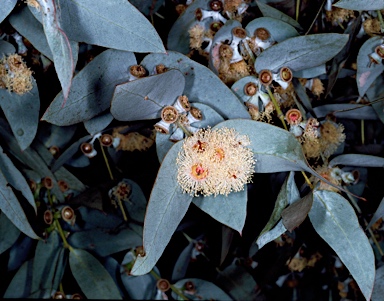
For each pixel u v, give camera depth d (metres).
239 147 0.44
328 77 0.53
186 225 0.58
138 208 0.59
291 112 0.48
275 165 0.44
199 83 0.47
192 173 0.44
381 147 0.57
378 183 0.56
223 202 0.45
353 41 0.53
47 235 0.58
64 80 0.39
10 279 0.61
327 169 0.53
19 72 0.50
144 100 0.44
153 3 0.53
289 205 0.46
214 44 0.49
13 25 0.49
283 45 0.47
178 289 0.61
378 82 0.54
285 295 0.64
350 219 0.47
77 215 0.59
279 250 0.59
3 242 0.56
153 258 0.42
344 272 0.61
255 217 0.55
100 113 0.50
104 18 0.43
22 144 0.51
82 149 0.55
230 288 0.61
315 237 0.57
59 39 0.40
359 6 0.46
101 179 0.59
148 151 0.57
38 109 0.51
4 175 0.52
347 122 0.58
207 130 0.45
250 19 0.53
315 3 0.54
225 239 0.52
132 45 0.44
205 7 0.51
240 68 0.49
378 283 0.51
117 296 0.57
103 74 0.47
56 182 0.57
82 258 0.58
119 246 0.58
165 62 0.47
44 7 0.40
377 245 0.55
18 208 0.49
